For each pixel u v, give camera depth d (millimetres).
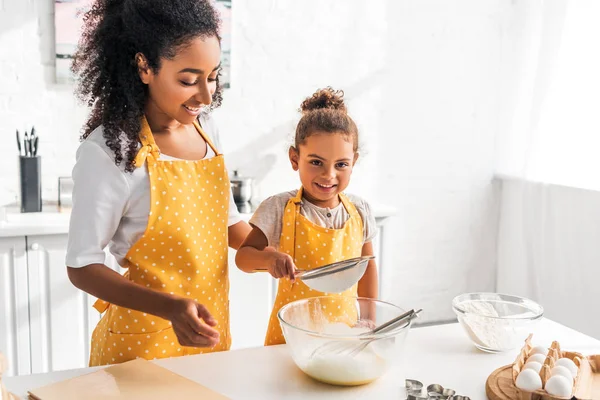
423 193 3375
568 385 958
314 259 1460
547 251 3193
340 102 1577
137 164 1207
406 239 3381
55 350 2342
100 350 1295
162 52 1137
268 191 3045
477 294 1301
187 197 1268
